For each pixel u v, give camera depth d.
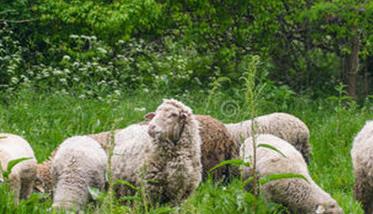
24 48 21.31
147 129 11.02
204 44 22.64
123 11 20.17
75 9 20.58
